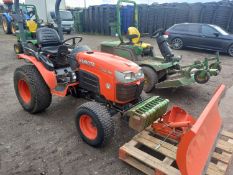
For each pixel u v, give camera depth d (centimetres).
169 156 297
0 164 312
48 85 401
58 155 332
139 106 336
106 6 1708
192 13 1470
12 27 1497
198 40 1136
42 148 347
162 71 576
